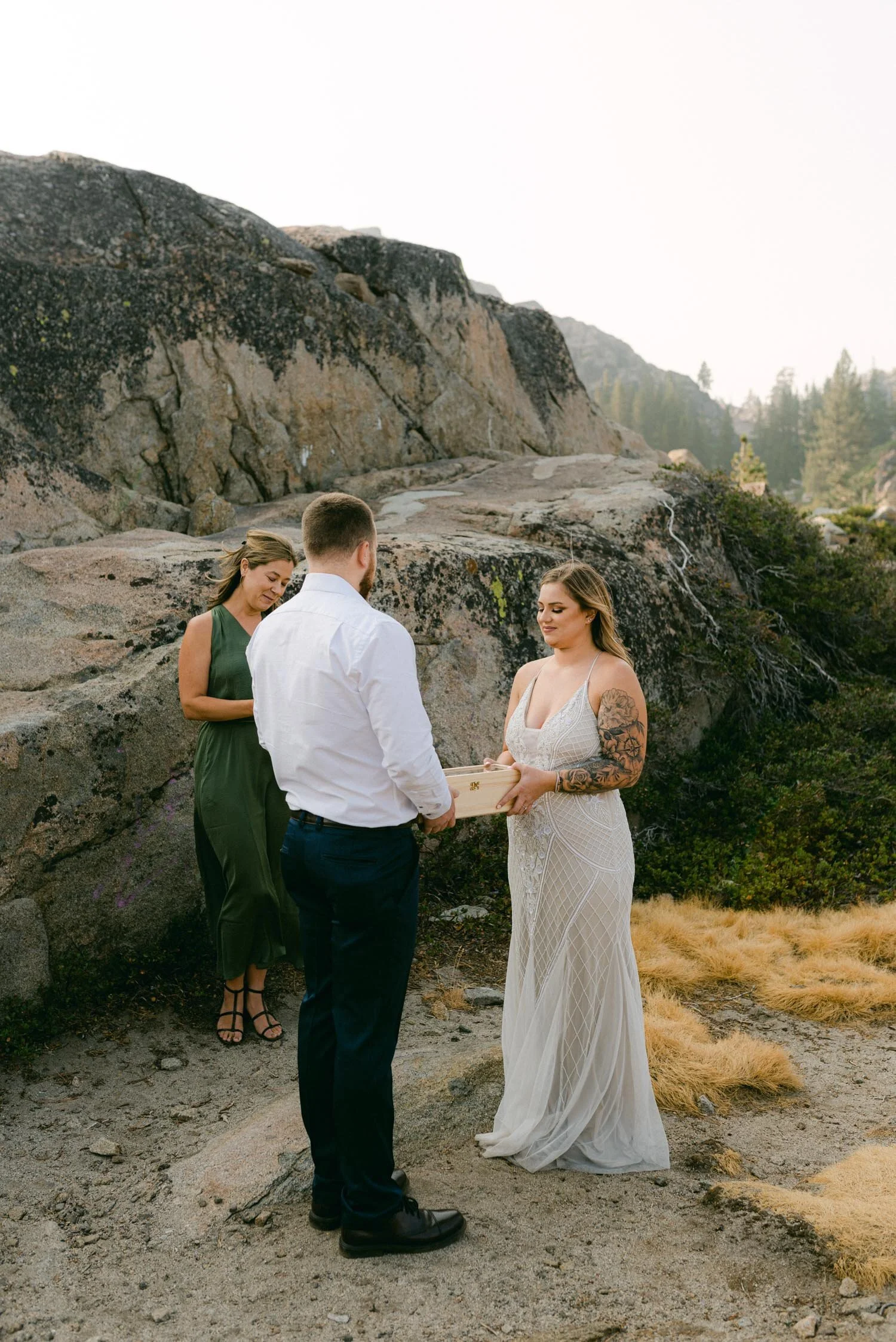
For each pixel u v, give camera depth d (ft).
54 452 23.94
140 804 14.24
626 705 9.87
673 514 26.86
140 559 16.96
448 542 21.12
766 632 25.77
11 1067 11.89
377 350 31.19
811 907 18.28
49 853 13.12
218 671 12.62
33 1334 7.58
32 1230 8.91
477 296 35.83
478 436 34.37
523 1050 10.15
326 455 29.76
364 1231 8.41
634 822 20.86
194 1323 7.72
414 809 8.52
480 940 16.40
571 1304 7.86
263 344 27.96
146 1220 9.09
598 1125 10.00
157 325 25.80
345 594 8.41
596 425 41.16
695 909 17.87
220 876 13.12
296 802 8.55
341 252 32.30
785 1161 10.27
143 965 14.17
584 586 10.05
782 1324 7.60
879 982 14.92
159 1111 11.08
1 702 13.84
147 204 26.63
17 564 16.71
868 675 28.35
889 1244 8.27
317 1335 7.55
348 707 8.10
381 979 8.38
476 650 19.86
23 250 24.18
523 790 9.46
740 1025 13.97
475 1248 8.60
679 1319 7.68
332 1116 8.77
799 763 22.65
